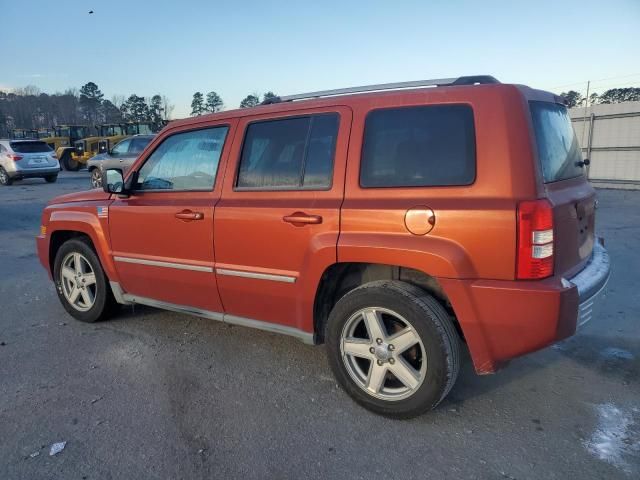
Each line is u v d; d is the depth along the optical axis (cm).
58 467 275
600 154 1589
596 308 314
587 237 338
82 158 2803
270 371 384
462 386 357
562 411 323
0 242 921
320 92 364
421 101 308
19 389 361
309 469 272
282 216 342
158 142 432
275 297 357
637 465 270
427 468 271
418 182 300
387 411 314
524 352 282
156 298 439
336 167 329
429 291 321
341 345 329
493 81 316
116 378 376
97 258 473
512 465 271
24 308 543
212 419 320
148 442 296
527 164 276
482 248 278
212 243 380
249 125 376
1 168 1966
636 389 350
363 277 340
